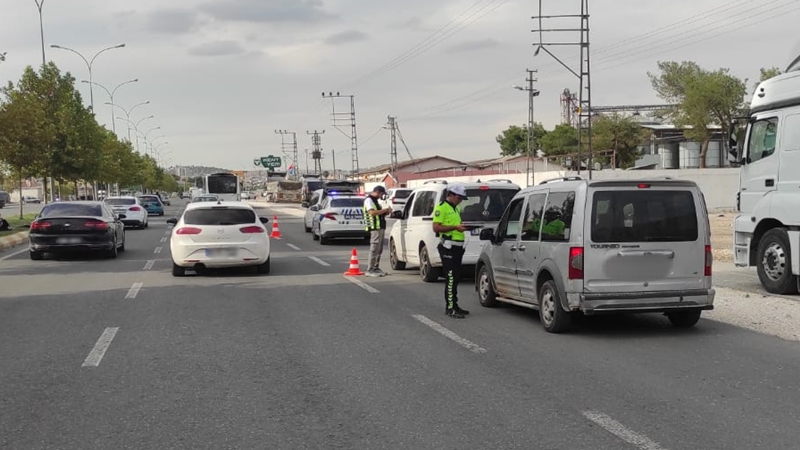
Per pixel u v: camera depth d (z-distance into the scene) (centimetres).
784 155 1225
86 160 4403
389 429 557
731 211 4425
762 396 635
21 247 2494
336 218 2492
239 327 984
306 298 1245
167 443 532
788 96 1223
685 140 7038
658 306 882
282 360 791
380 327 977
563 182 936
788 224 1197
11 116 3219
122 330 968
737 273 1544
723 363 759
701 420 568
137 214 3569
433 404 621
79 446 528
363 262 1884
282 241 2695
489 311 1106
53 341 900
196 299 1239
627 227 877
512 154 10512
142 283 1459
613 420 570
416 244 1505
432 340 889
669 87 5872
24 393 670
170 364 776
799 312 1049
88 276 1589
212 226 1543
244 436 546
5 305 1188
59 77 4325
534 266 963
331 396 650
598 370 732
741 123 1467
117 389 680
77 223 1950
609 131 6856
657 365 752
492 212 1418
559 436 535
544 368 743
